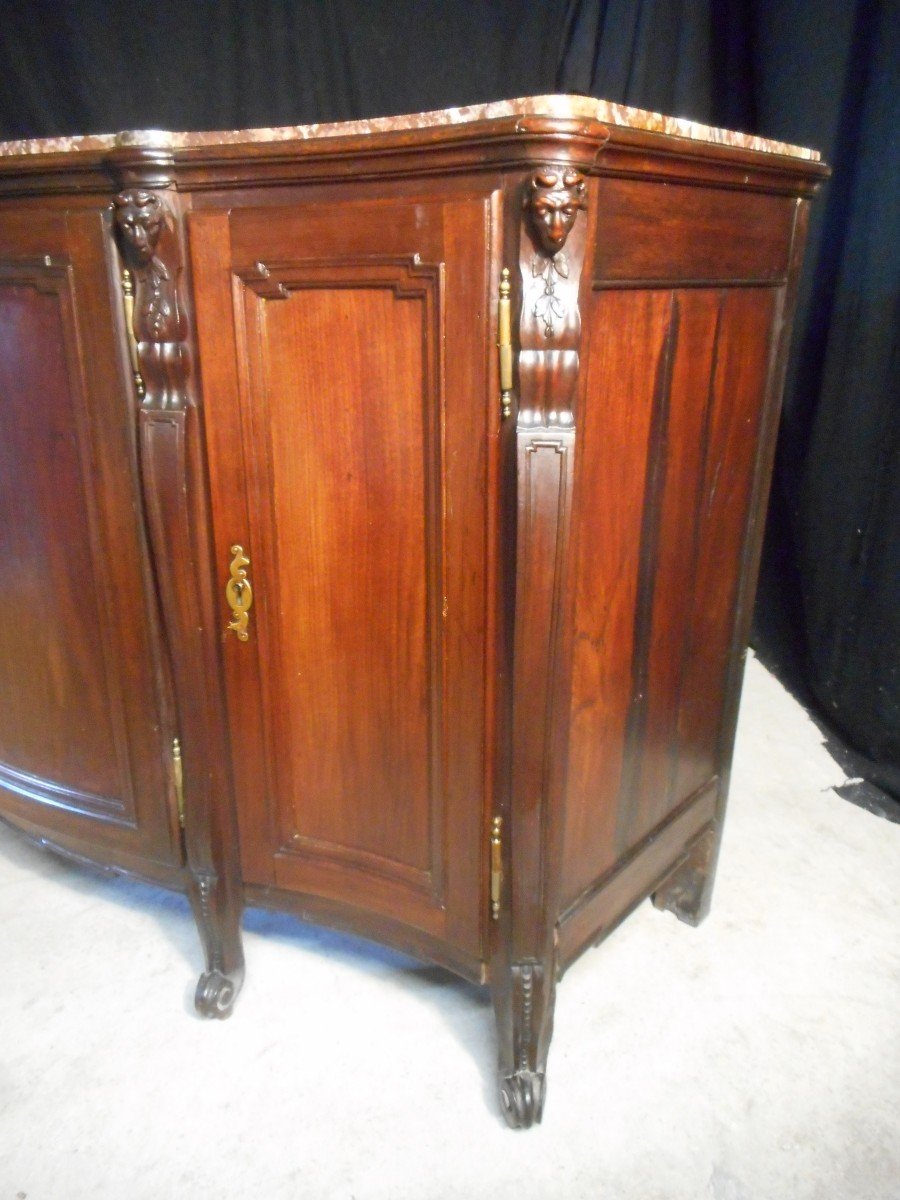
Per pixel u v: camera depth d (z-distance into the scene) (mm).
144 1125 1057
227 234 922
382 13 1711
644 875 1210
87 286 999
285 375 954
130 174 912
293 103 1760
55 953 1320
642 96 1706
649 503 1012
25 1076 1121
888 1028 1203
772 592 1998
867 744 1762
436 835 1044
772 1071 1135
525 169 761
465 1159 1018
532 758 917
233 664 1089
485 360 834
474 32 1727
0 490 1160
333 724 1071
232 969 1210
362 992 1258
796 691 1972
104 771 1221
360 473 954
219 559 1051
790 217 1108
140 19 1691
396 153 815
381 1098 1095
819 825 1638
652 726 1146
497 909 1013
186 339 968
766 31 1616
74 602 1154
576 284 786
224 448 1002
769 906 1437
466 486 887
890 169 1545
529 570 847
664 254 913
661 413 985
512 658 893
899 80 1508
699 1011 1228
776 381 1178
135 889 1462
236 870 1185
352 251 874
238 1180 993
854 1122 1066
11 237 1033
